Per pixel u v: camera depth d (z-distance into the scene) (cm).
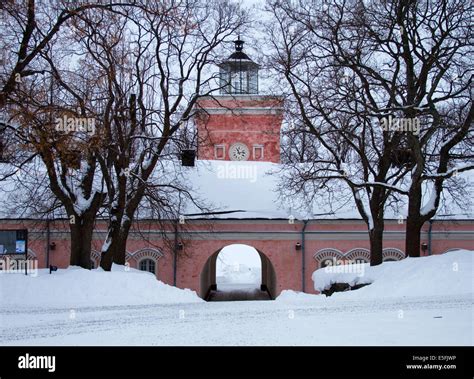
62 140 1978
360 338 1031
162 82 2750
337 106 2739
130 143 2717
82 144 2072
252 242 3800
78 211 2502
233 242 3791
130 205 2864
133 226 3747
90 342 1095
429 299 1678
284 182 3556
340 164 2914
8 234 2245
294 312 1528
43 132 1922
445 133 2703
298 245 3784
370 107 2369
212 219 3750
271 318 1413
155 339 1111
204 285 4188
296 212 3812
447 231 3791
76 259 2489
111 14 2327
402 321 1220
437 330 1080
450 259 2077
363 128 2823
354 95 2625
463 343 962
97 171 3512
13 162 2464
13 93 2002
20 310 1752
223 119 4344
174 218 3384
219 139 4350
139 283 2245
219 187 4003
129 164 2788
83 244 2505
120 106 2450
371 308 1529
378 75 2531
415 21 2489
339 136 2973
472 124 2611
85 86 2400
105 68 2275
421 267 2089
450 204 3806
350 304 1694
